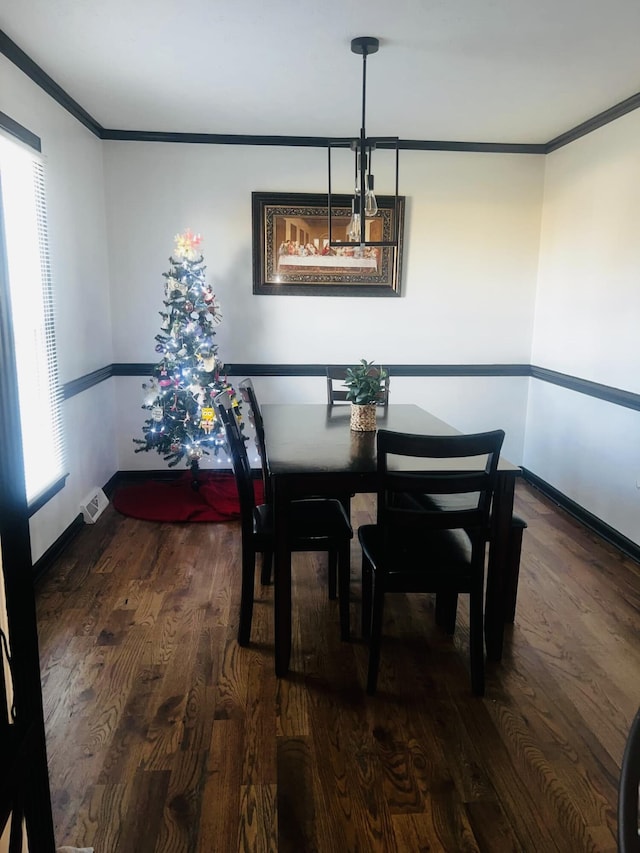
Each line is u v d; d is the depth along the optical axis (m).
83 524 3.70
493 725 1.99
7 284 1.13
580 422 3.89
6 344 1.12
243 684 2.19
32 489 2.89
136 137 4.11
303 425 2.93
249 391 2.95
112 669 2.26
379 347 4.54
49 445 3.11
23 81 2.83
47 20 2.45
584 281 3.86
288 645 2.22
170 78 3.09
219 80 3.11
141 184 4.20
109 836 1.56
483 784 1.75
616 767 1.83
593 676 2.26
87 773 1.77
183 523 3.76
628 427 3.36
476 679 2.13
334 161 4.27
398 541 2.29
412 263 4.45
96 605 2.74
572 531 3.70
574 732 1.97
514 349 4.64
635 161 3.32
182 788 1.72
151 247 4.28
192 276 3.93
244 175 4.25
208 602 2.78
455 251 4.45
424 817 1.64
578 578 3.05
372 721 2.01
